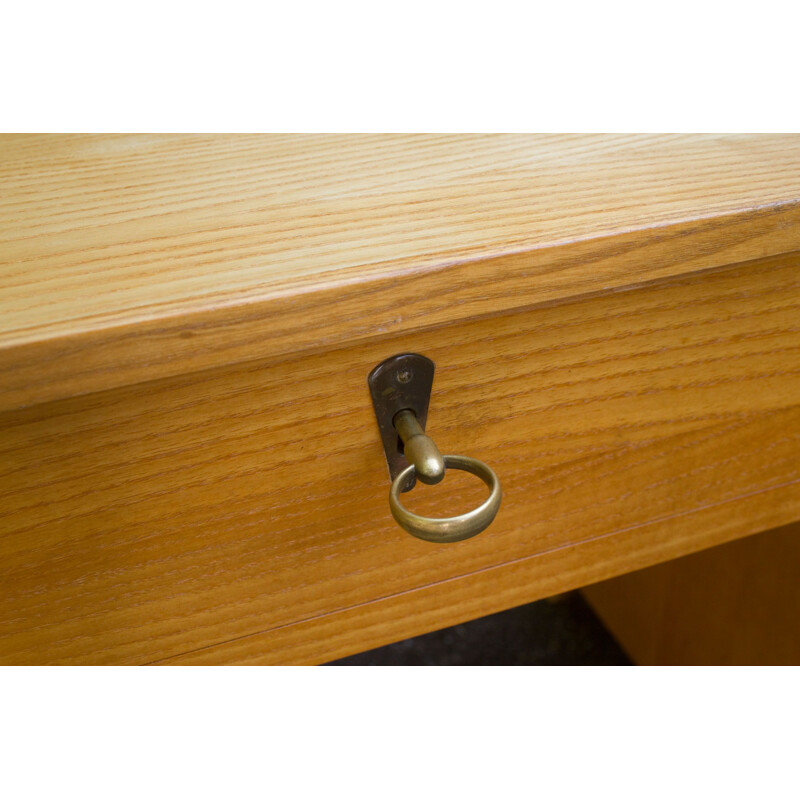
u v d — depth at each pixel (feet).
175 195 1.11
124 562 1.04
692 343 1.11
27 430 0.96
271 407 1.01
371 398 1.03
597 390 1.11
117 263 0.98
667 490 1.20
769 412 1.19
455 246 0.98
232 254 0.99
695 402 1.15
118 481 1.00
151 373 0.93
